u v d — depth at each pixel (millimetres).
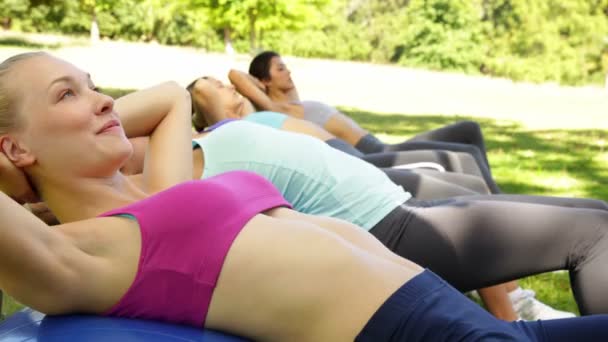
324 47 35594
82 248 1493
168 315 1557
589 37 29453
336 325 1524
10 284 1436
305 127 4082
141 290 1531
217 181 1685
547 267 2326
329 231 1670
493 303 2979
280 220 1643
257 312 1550
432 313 1507
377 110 13453
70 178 1699
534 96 19406
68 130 1671
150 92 2141
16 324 1540
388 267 1604
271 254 1556
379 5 38375
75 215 1714
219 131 2637
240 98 4199
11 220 1376
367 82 21156
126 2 34844
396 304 1521
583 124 12297
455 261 2400
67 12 33562
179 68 20203
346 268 1554
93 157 1695
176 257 1539
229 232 1573
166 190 1610
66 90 1690
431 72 30188
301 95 15938
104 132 1717
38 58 1709
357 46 35469
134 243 1540
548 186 6438
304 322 1539
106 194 1723
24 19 33031
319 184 2594
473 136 4805
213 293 1549
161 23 35688
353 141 5211
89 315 1528
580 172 7215
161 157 2074
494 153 8375
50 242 1437
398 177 3127
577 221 2281
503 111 14469
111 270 1513
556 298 3584
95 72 17156
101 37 34938
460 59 32188
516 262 2348
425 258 2438
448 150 4488
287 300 1533
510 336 1491
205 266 1540
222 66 21969
